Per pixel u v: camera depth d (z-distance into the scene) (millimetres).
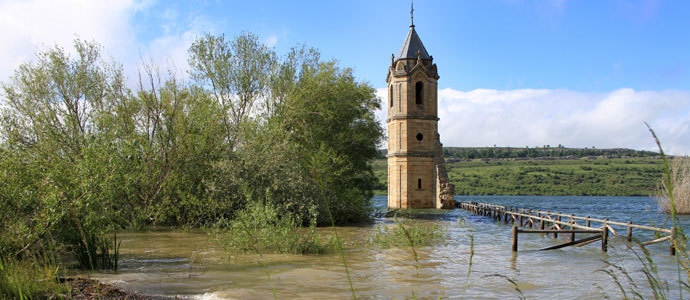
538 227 28328
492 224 32219
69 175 15070
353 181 35812
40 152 21203
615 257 16828
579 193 115625
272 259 15336
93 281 10312
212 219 25859
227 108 29156
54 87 25391
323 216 27688
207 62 32344
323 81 33938
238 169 25453
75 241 12586
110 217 14773
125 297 9219
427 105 50281
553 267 14703
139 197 23312
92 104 26484
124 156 21453
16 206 11875
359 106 38719
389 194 53188
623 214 48000
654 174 127438
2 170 12695
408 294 10750
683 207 41656
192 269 13219
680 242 5316
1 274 7746
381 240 19703
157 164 24719
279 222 18609
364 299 10195
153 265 13812
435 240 21562
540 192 118875
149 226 25062
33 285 8117
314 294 10508
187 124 26031
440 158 50719
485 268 14383
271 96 33062
